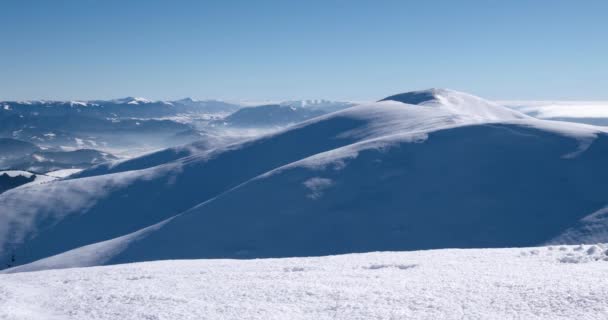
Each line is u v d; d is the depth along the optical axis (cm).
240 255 7138
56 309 1202
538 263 1369
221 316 985
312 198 8519
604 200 7244
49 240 10888
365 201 8256
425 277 1241
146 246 7612
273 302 1077
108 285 1489
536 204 7450
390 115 16825
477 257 1593
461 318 854
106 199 12600
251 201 8631
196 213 8531
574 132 9762
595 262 1307
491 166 8869
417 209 7806
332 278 1330
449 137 10438
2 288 1523
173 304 1120
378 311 936
